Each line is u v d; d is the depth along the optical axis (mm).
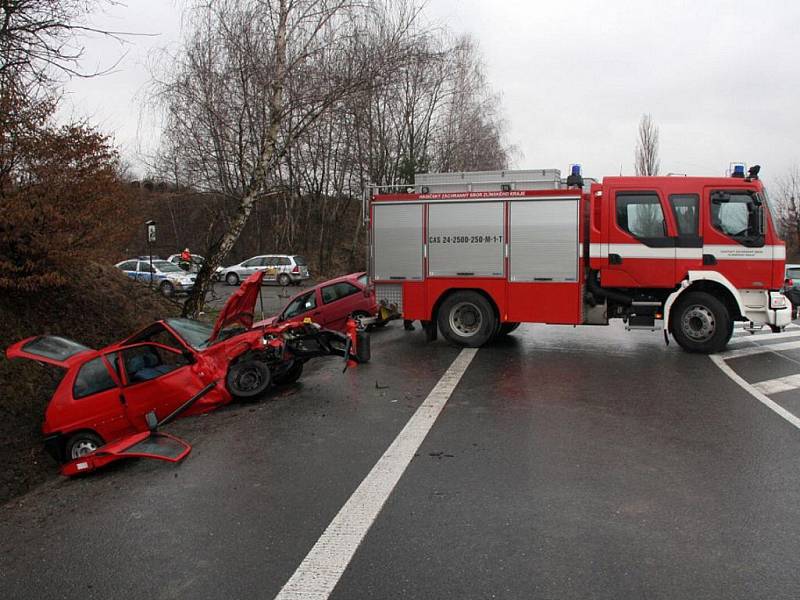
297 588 3393
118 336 12180
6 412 8625
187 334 8422
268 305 23234
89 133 10422
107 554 3926
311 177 41094
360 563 3645
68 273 11516
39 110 9680
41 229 10039
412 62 14062
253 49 13188
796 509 4262
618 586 3314
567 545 3793
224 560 3754
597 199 10766
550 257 10812
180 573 3629
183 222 35469
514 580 3400
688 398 7434
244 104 13594
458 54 26391
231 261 45719
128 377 7980
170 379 7852
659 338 12383
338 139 28141
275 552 3824
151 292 15008
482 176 11734
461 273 11320
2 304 10312
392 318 11875
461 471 5129
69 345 8648
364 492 4738
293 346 8750
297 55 13383
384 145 28844
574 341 12078
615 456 5410
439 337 12773
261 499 4688
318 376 9406
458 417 6773
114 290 13453
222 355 8109
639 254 10562
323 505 4523
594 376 8742
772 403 7168
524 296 10984
